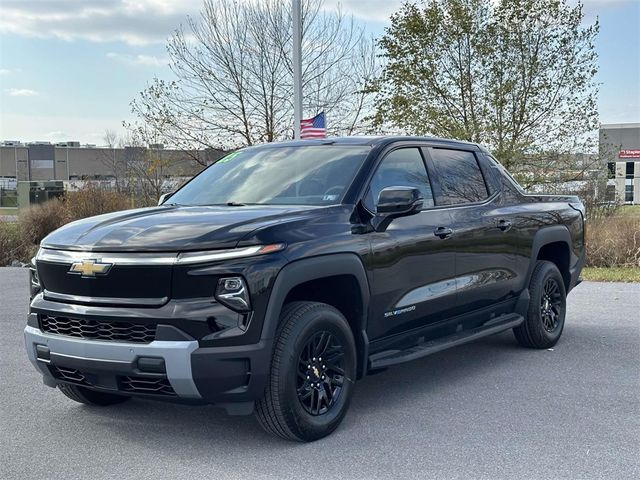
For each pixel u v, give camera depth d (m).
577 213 7.73
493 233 6.23
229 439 4.70
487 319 6.43
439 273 5.59
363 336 4.94
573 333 7.96
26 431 4.91
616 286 11.84
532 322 6.96
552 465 4.21
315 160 5.50
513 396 5.59
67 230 4.77
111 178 27.59
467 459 4.31
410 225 5.32
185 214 4.75
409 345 5.50
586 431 4.79
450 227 5.71
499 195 6.60
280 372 4.32
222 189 5.59
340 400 4.76
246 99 23.86
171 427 4.95
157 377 4.15
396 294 5.16
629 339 7.62
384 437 4.70
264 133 24.05
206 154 24.62
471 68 22.75
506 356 6.92
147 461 4.35
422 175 5.77
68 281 4.44
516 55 22.61
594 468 4.16
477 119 22.66
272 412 4.37
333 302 4.98
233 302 4.14
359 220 4.95
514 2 22.20
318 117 16.17
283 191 5.25
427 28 22.70
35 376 6.36
